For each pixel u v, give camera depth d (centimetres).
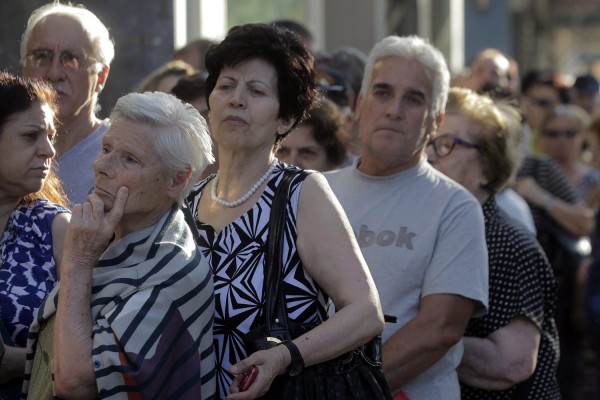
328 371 796
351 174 1062
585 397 1719
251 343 781
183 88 1179
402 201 1025
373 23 2653
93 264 757
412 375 973
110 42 1127
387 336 995
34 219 877
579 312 1633
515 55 5588
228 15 2358
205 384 783
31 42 1089
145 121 767
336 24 2648
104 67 1118
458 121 1130
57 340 741
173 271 760
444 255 993
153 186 767
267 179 839
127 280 754
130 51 1645
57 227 877
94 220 752
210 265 805
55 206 889
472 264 996
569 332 1644
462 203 1012
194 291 768
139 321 739
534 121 2225
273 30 852
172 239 775
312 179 828
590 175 2070
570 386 1641
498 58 2083
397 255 1002
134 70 1648
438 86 1042
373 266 1005
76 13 1097
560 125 2052
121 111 773
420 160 1042
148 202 768
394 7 3042
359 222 1027
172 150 766
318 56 1512
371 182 1041
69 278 750
